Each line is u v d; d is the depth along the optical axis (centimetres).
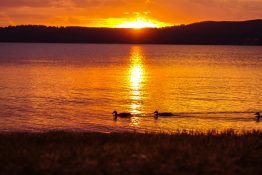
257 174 1074
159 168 1105
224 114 5509
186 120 5075
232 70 14150
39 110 5731
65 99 6900
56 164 1147
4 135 1877
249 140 1576
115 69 14462
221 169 1105
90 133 1984
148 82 10000
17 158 1231
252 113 5606
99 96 7338
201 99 6969
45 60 19425
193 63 18138
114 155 1250
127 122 4903
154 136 1794
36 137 1791
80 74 12325
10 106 6056
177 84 9512
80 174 1055
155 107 6103
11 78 10756
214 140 1595
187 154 1262
